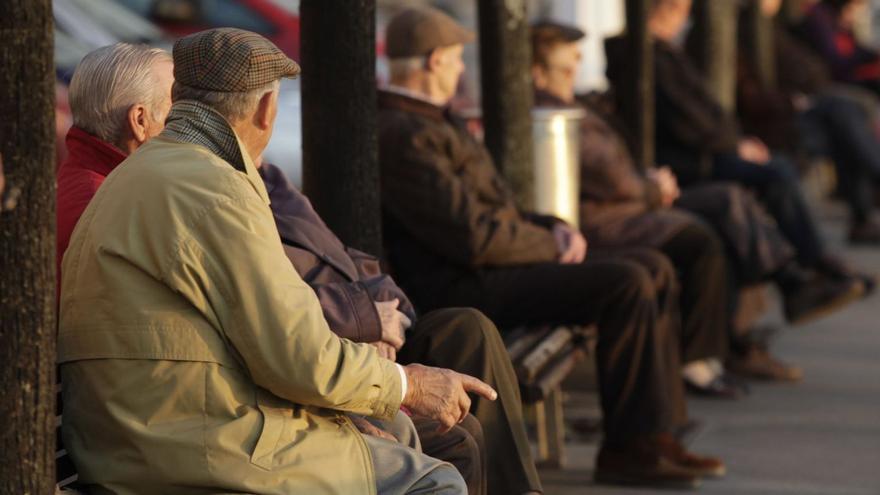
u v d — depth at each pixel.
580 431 15.11
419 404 8.16
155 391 7.41
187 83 7.83
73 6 20.28
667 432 13.19
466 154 12.66
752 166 19.11
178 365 7.41
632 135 17.64
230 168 7.56
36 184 6.85
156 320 7.40
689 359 16.19
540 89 15.47
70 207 8.62
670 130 18.84
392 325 9.29
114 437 7.49
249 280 7.38
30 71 6.79
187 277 7.36
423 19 12.65
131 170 7.59
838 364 19.06
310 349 7.41
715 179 19.23
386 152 12.27
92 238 7.54
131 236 7.43
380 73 22.88
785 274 19.08
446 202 12.20
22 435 6.93
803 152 26.28
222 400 7.44
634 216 15.57
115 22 20.61
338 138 10.67
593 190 15.55
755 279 17.58
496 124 13.99
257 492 7.43
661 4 18.83
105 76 8.70
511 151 14.00
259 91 7.87
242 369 7.54
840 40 29.95
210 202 7.41
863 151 27.17
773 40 27.34
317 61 10.63
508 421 9.80
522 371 11.28
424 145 12.30
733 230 17.44
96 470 7.50
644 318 12.65
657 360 12.75
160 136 7.79
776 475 13.92
